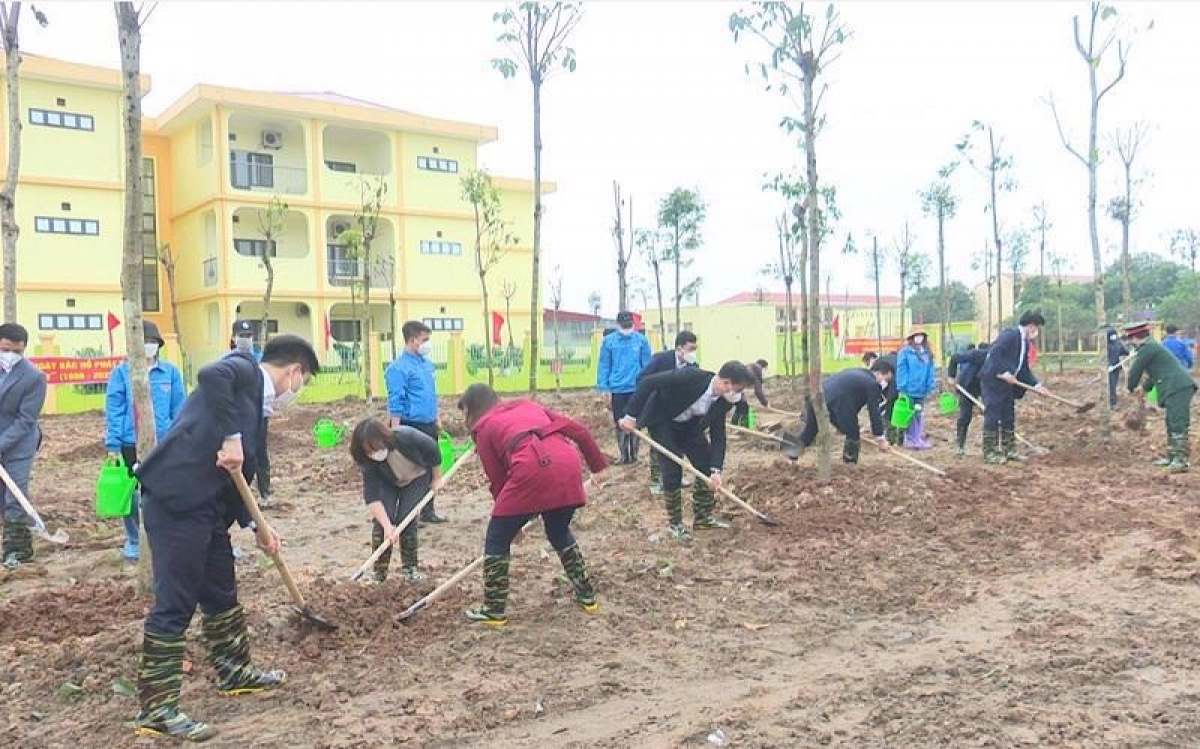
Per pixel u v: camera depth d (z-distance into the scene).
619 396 11.95
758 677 4.88
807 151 8.87
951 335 35.22
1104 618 5.67
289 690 4.63
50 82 27.92
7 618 5.73
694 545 7.63
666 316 42.84
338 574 7.17
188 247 32.66
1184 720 4.17
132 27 5.52
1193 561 6.75
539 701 4.52
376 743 4.06
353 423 19.58
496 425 5.78
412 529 6.70
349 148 34.97
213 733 4.16
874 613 5.95
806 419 10.27
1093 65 11.40
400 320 34.72
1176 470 10.41
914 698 4.50
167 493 4.14
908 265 32.28
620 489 10.39
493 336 36.75
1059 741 3.97
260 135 32.47
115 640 5.06
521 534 8.23
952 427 16.14
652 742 4.07
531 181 39.97
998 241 23.30
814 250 9.03
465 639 5.38
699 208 28.56
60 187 28.14
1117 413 16.09
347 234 24.98
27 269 27.62
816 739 4.07
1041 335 40.69
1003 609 5.94
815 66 8.66
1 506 7.64
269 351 4.72
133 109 5.56
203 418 4.23
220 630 4.54
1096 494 9.17
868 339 36.94
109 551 8.04
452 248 35.91
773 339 38.41
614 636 5.50
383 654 5.12
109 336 28.52
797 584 6.54
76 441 17.62
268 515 9.83
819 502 8.57
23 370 7.55
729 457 12.59
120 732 4.17
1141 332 11.84
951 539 7.61
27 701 4.52
